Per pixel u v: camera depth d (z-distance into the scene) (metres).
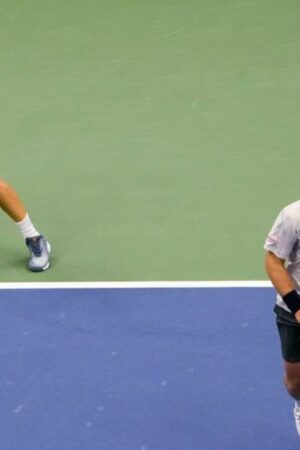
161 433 15.88
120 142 23.73
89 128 24.28
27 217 19.53
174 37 27.75
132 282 19.30
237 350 17.52
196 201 21.69
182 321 18.22
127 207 21.59
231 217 21.16
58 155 23.38
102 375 17.05
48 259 19.78
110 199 21.88
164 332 17.95
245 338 17.78
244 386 16.75
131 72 26.39
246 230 20.77
